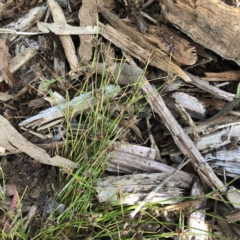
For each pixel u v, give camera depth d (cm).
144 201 33
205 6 33
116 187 33
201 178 34
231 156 35
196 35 34
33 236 33
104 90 34
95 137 33
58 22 38
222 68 37
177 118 36
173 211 34
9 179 34
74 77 36
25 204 34
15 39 40
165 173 34
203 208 34
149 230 34
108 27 37
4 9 41
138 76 35
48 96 36
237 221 34
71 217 32
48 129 36
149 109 36
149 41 36
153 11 38
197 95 37
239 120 35
